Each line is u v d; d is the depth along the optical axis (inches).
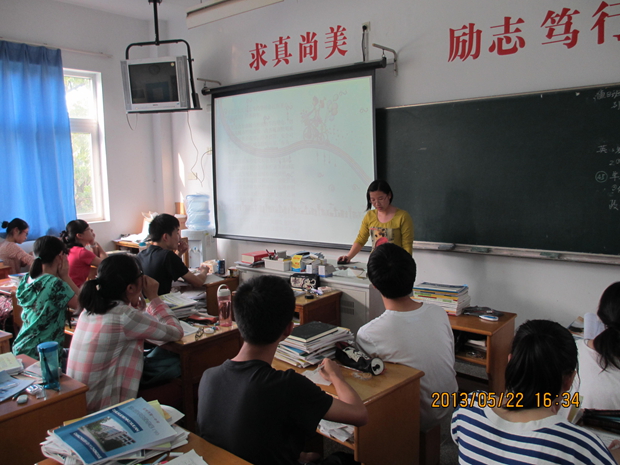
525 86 121.0
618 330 58.5
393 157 145.3
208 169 204.7
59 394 65.4
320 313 122.2
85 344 75.9
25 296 92.9
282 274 137.4
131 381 79.0
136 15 203.5
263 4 141.7
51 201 183.9
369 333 72.1
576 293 118.5
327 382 63.1
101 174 207.8
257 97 176.4
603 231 112.7
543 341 40.7
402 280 69.0
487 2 124.4
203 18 154.4
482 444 41.8
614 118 109.0
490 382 96.1
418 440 68.9
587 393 60.0
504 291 129.3
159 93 173.2
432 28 134.5
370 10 146.1
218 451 49.6
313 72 155.3
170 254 118.2
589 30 111.1
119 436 49.1
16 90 174.9
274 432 48.1
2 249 161.8
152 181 221.5
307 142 163.8
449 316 105.3
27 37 176.9
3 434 60.5
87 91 201.2
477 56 127.5
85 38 193.2
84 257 136.3
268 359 52.1
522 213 123.6
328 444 97.0
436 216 138.5
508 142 124.0
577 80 113.7
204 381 52.7
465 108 130.0
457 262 136.6
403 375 66.0
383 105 146.9
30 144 178.1
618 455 52.1
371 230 132.6
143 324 79.0
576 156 114.7
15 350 90.0
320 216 164.2
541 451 38.8
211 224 206.5
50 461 48.5
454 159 133.4
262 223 182.5
